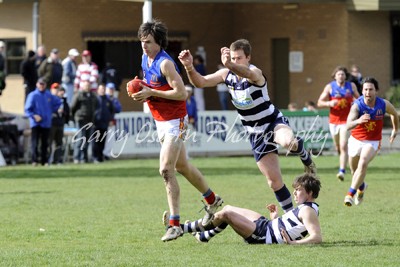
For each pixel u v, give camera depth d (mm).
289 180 51438
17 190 47594
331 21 87188
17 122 71188
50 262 25875
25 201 42531
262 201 41938
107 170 59375
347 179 51438
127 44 89688
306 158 29703
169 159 28734
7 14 83875
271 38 92625
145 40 28734
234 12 95750
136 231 32781
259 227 28594
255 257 26203
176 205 28812
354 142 39000
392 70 87812
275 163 30516
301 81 90062
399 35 87938
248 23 94625
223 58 28828
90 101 64500
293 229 28328
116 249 28438
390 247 28016
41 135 63406
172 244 29469
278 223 28406
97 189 48031
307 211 28203
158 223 34906
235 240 30031
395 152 71938
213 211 29500
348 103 51281
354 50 86188
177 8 92312
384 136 75188
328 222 34188
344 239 29844
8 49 84250
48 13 83562
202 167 60875
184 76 92000
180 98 28672
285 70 92188
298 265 24891
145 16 73188
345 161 49219
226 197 43594
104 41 88312
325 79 87938
